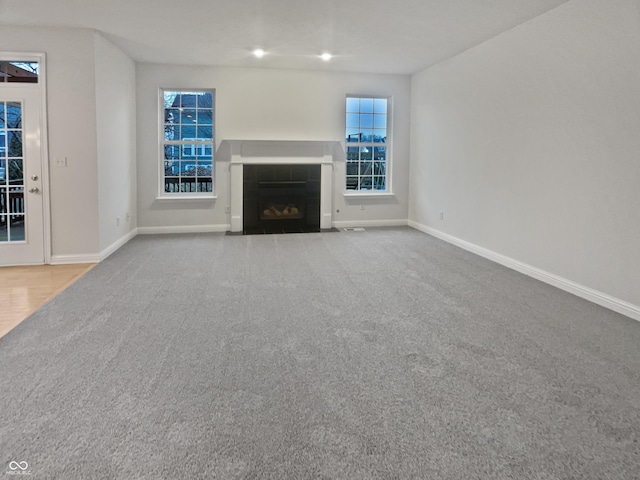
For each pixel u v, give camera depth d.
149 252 5.68
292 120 7.29
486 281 4.43
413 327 3.20
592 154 3.82
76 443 1.84
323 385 2.35
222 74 6.98
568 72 4.06
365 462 1.75
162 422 2.00
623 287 3.55
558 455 1.81
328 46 5.72
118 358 2.65
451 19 4.59
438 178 6.75
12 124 4.89
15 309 3.51
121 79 6.00
